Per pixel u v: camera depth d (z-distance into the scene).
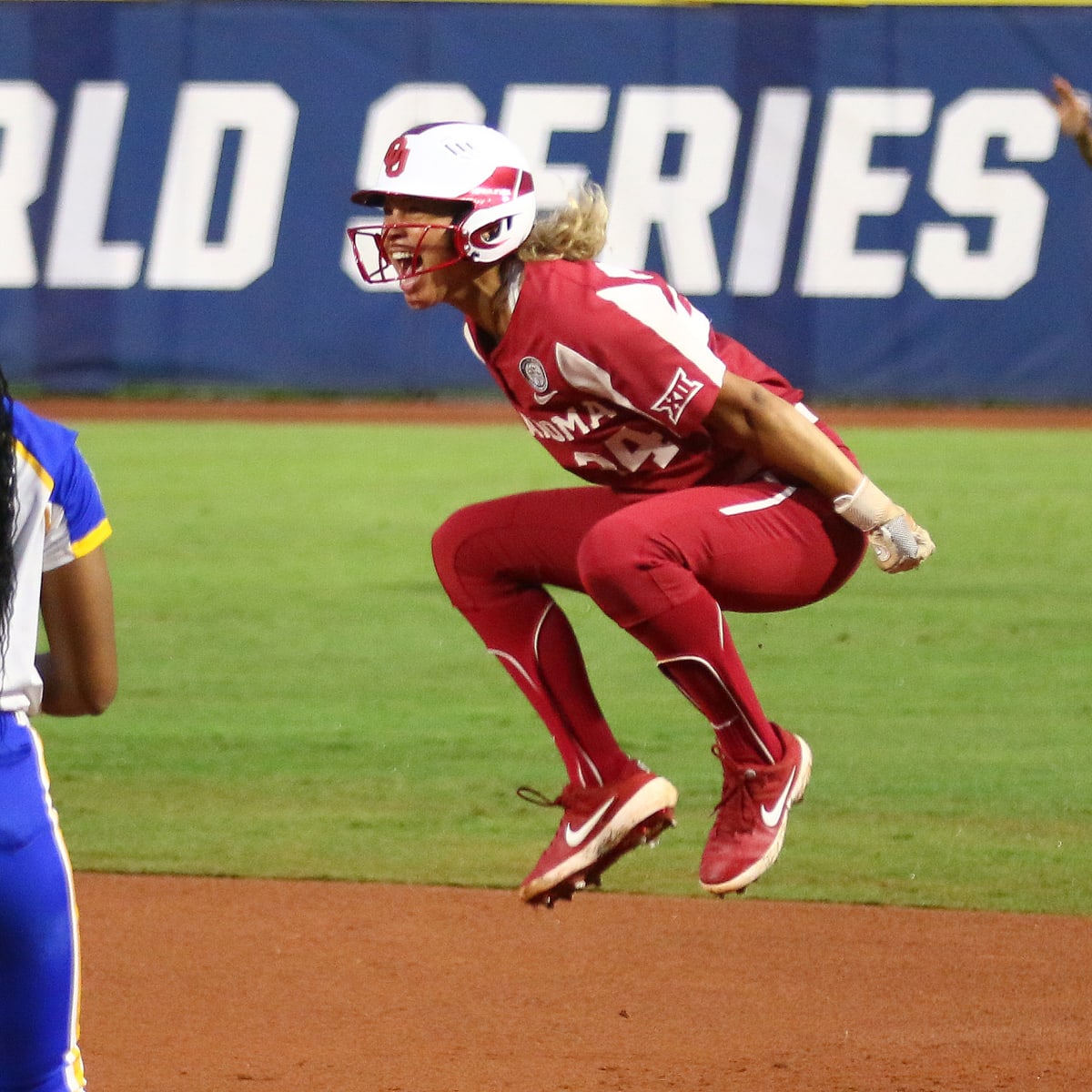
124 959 17.16
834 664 31.08
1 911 9.23
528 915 18.62
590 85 67.06
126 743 26.27
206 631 33.94
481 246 11.67
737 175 66.69
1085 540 43.00
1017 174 66.00
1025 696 28.64
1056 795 23.34
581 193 12.14
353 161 67.62
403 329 68.94
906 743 25.97
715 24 66.31
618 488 12.80
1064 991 16.20
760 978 16.61
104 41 67.44
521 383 12.19
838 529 12.55
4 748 9.21
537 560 12.92
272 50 67.31
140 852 20.98
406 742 26.25
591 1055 14.51
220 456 57.75
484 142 11.76
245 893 19.39
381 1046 14.75
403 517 46.69
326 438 61.84
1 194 68.06
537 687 13.03
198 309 68.56
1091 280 66.25
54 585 9.63
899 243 66.50
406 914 18.66
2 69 67.62
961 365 66.81
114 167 67.94
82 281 68.31
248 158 67.88
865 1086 13.72
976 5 65.50
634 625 12.15
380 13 67.19
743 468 12.66
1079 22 65.25
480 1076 14.02
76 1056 9.77
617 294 11.66
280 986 16.36
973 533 43.88
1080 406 66.88
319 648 32.53
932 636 33.22
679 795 23.41
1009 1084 13.73
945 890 19.53
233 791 23.73
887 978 16.61
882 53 65.94
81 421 65.06
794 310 66.88
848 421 65.06
